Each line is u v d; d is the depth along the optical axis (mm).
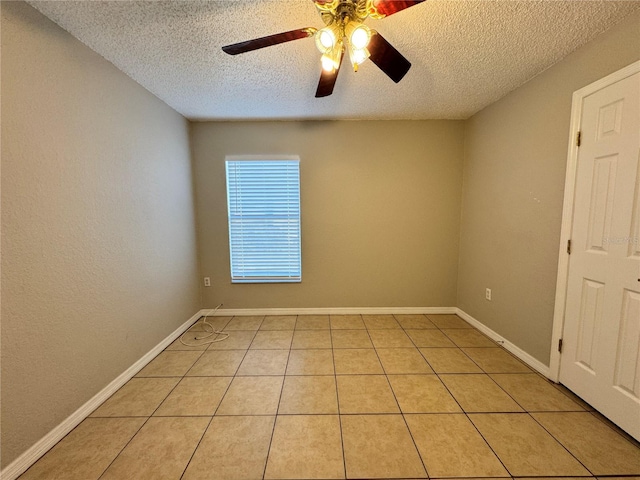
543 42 1633
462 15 1410
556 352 1881
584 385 1681
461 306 3133
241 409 1668
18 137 1256
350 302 3229
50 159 1406
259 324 2975
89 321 1647
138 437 1460
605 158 1531
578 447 1375
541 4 1330
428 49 1711
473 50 1721
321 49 1202
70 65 1520
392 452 1356
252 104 2551
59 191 1456
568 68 1760
